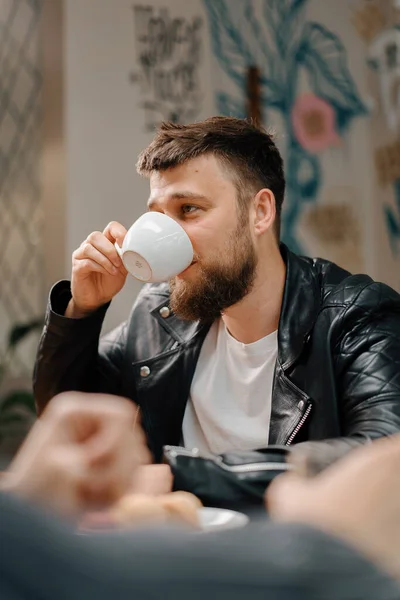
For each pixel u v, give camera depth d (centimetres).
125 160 406
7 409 419
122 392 206
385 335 174
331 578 40
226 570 40
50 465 60
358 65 445
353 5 444
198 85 418
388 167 450
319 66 438
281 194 193
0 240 427
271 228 188
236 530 44
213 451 190
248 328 187
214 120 186
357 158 443
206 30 420
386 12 450
